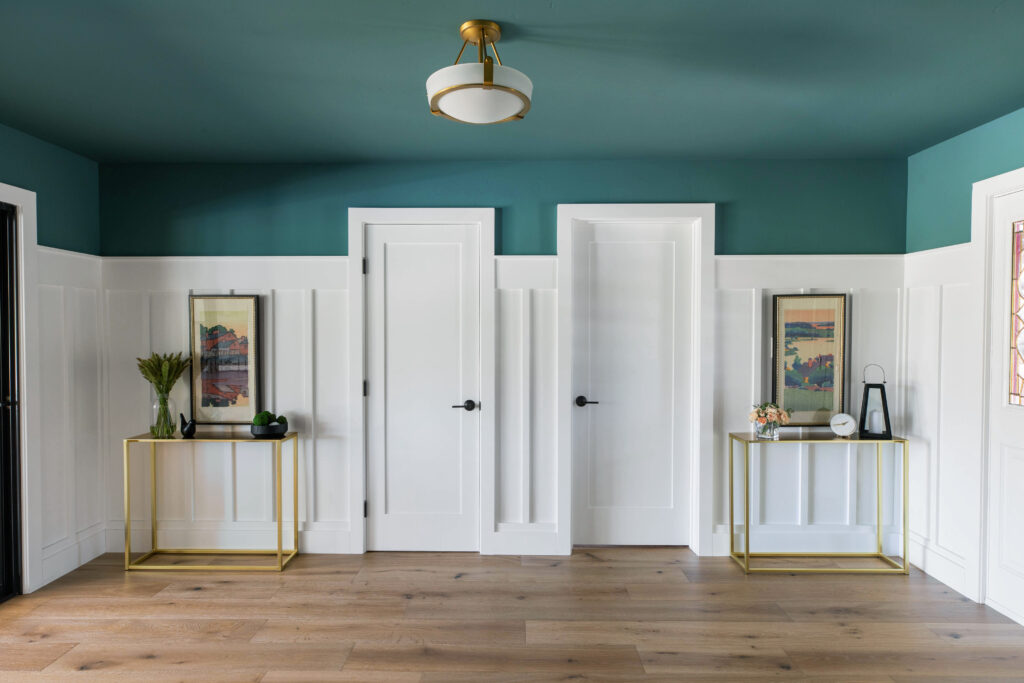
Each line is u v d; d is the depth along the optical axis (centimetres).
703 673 256
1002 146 314
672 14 211
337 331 396
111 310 393
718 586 344
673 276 402
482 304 392
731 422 393
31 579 332
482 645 278
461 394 399
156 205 396
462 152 376
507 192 396
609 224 402
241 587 342
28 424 331
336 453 397
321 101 290
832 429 372
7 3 200
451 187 396
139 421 395
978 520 323
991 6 205
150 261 392
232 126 326
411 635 287
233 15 209
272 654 269
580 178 395
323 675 253
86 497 379
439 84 215
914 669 259
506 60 248
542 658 267
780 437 379
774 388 389
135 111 303
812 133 341
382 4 202
